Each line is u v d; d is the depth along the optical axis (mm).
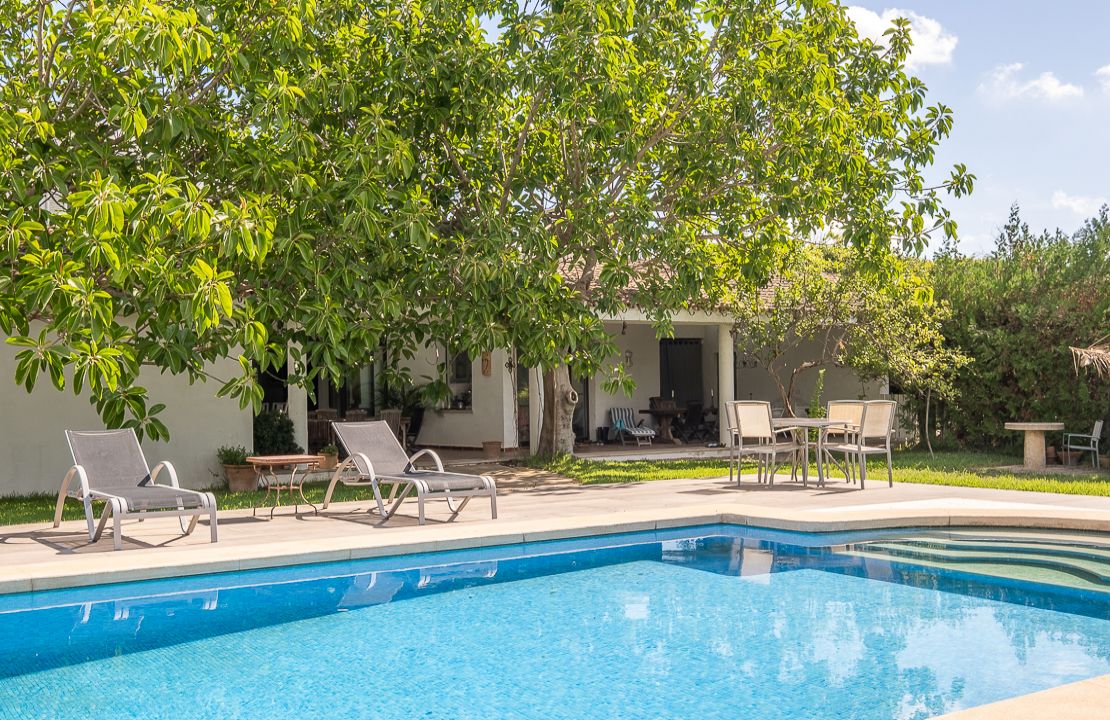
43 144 9242
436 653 5402
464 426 20641
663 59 12430
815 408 18234
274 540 8312
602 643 5598
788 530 9273
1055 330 16984
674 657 5297
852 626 5961
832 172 13500
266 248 8688
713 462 17391
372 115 11031
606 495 11883
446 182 12945
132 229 8438
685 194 13922
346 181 10570
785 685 4766
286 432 15070
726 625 6000
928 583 7219
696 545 8891
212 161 10758
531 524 8898
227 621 6133
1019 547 8609
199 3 10188
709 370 24109
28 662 5219
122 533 8805
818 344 23281
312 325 10430
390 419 18703
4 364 12930
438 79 11938
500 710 4430
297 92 10266
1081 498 10820
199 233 8211
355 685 4820
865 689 4688
